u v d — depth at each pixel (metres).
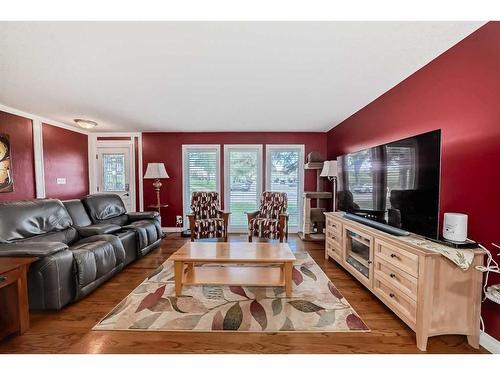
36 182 3.97
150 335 1.81
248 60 2.13
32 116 3.90
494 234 1.63
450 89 1.97
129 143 5.33
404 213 2.12
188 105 3.42
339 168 3.45
